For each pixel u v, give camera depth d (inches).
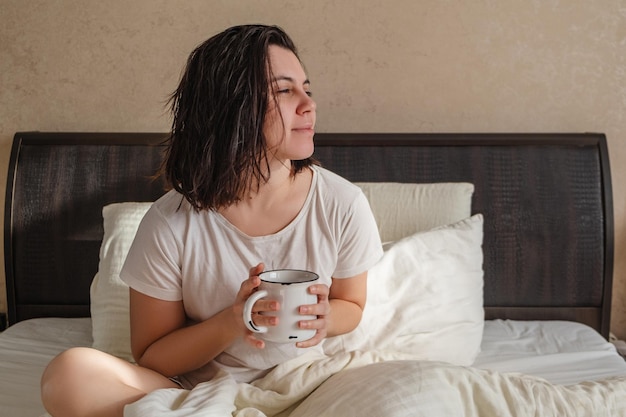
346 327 59.1
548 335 82.0
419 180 90.3
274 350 55.7
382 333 69.7
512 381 50.7
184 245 54.9
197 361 54.9
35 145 92.7
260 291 48.1
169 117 96.1
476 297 75.8
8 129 96.9
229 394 49.2
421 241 75.7
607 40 93.6
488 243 90.0
